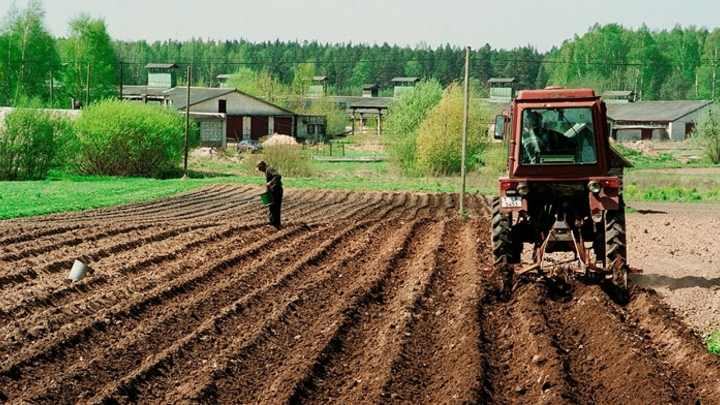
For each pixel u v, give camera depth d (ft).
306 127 306.76
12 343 35.17
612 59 444.96
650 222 86.43
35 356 33.14
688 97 426.10
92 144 161.89
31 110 153.79
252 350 34.91
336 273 52.54
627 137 329.31
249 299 43.42
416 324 38.93
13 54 290.35
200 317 40.86
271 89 355.56
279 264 56.03
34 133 151.23
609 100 372.79
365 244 65.87
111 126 161.38
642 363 30.58
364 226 80.02
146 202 108.06
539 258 44.62
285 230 74.95
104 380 31.42
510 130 48.32
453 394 28.89
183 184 140.46
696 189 140.87
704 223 85.20
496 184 151.64
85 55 300.40
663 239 71.20
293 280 50.14
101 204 100.94
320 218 90.79
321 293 46.37
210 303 43.42
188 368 32.83
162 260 57.16
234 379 31.53
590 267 43.80
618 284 43.91
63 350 34.78
